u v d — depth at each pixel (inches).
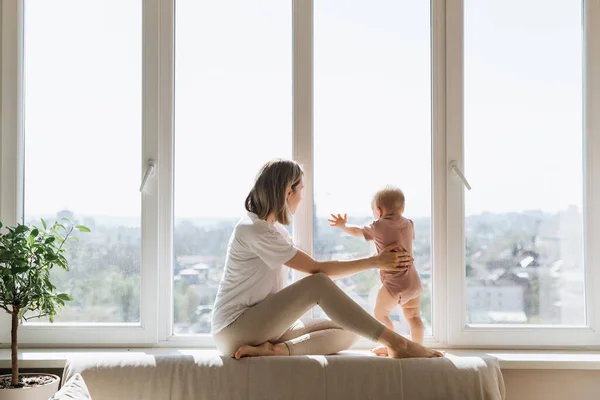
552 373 90.4
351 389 79.0
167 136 98.7
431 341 99.0
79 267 98.8
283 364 80.7
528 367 89.2
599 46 98.4
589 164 98.5
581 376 90.1
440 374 80.1
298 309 84.7
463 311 98.5
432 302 99.4
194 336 98.7
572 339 98.1
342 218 97.3
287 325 85.7
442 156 99.1
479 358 83.4
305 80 98.8
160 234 98.7
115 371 80.0
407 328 98.9
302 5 99.0
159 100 98.6
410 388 79.1
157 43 98.3
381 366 80.7
